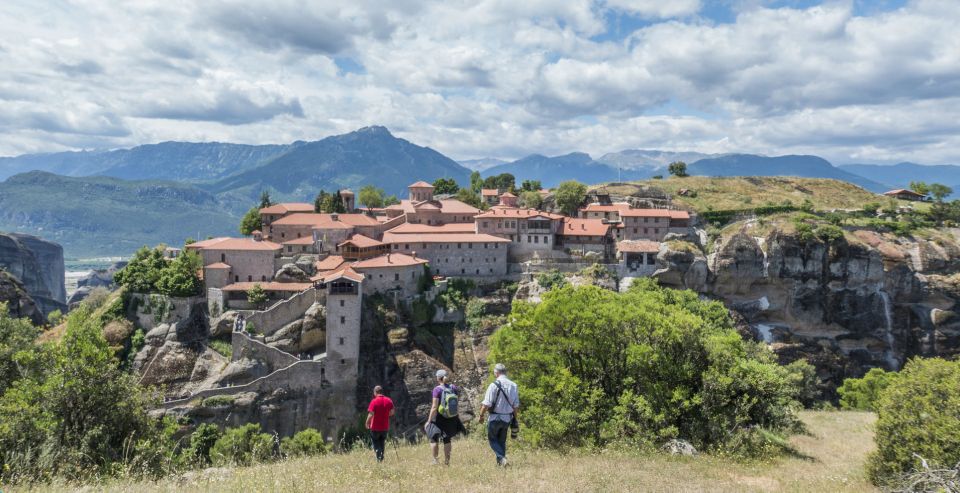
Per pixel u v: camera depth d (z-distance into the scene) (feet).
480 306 406.00
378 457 88.58
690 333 140.15
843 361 447.42
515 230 449.48
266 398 318.04
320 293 358.02
